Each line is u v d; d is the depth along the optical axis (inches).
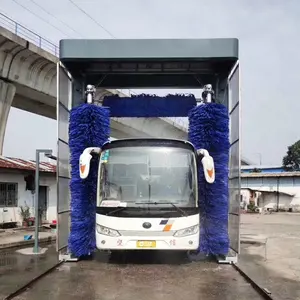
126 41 411.2
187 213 369.4
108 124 440.1
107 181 380.5
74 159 416.2
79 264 387.5
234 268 373.1
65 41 410.3
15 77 868.0
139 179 378.6
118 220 364.8
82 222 405.4
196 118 423.2
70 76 460.4
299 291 315.3
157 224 363.3
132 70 469.4
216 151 414.9
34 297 278.2
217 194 407.2
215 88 490.0
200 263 394.3
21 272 391.9
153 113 510.9
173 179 379.6
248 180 2176.4
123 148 388.2
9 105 885.8
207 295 283.6
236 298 277.4
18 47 826.2
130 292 289.6
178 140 393.1
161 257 421.1
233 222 413.7
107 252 440.1
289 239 724.7
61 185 408.8
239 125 386.6
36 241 530.6
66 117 436.8
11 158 927.7
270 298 272.4
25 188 874.1
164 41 411.2
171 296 280.1
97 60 418.6
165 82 519.8
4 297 276.7
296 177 2039.9
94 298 275.0
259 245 636.7
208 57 408.8
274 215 1676.9
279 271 407.5
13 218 834.8
